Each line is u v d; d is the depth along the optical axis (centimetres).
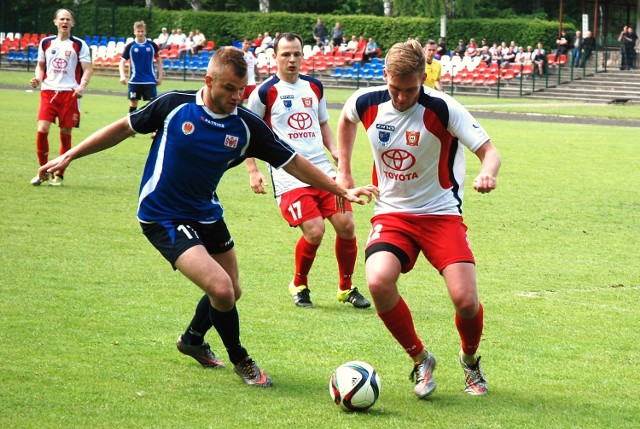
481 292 1204
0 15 8300
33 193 1864
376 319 1071
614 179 2353
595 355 938
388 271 796
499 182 2269
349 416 745
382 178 849
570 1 8531
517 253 1463
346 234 1119
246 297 1152
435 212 828
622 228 1695
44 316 1016
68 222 1581
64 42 1962
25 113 3666
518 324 1052
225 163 806
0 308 1038
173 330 985
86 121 3447
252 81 2961
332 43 7050
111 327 986
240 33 8056
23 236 1448
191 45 7181
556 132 3694
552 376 868
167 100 799
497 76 6088
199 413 741
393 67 771
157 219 809
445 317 1077
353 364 763
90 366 853
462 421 738
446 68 6294
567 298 1180
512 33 7231
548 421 743
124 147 2783
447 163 831
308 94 1204
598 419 751
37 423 706
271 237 1544
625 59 6538
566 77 6375
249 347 938
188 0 9012
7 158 2359
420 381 795
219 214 838
